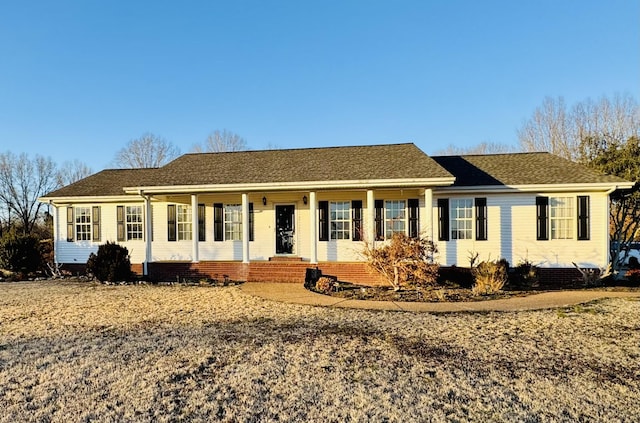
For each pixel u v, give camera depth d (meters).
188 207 16.11
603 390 4.52
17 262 16.14
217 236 15.89
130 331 7.36
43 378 5.00
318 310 9.12
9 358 5.82
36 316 8.72
